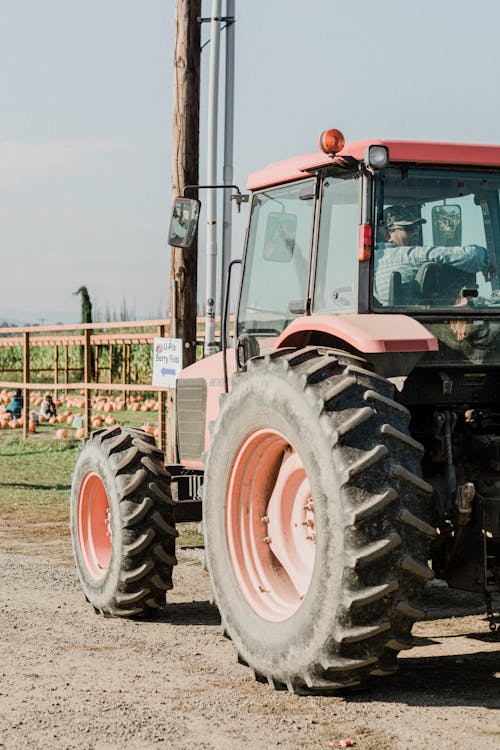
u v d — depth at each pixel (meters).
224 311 7.06
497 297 5.90
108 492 7.38
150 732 4.82
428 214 5.80
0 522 12.28
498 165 5.84
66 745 4.65
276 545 5.89
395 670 5.17
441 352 5.70
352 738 4.70
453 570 5.65
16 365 38.94
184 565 9.67
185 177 12.67
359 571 4.91
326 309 5.98
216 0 11.93
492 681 5.68
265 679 5.66
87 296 45.19
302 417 5.22
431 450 5.77
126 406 28.61
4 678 5.78
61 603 7.95
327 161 5.81
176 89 12.70
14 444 21.67
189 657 6.29
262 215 6.84
